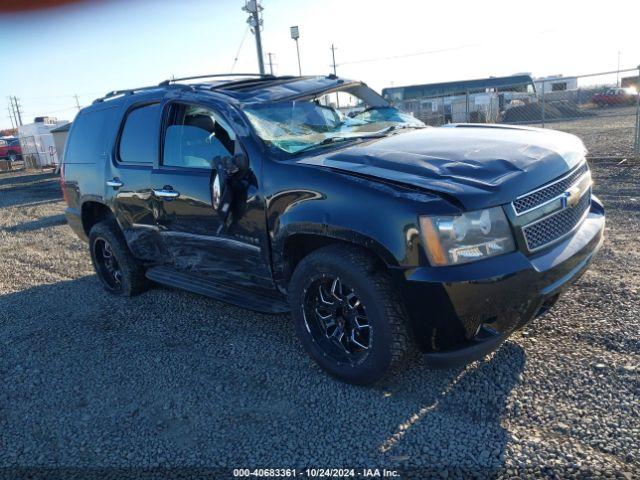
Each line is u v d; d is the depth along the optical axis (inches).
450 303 107.3
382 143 141.1
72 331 180.5
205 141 157.1
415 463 99.7
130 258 202.2
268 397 127.3
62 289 231.6
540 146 132.9
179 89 172.7
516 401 115.0
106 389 138.8
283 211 130.6
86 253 299.4
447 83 1406.3
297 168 129.3
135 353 158.1
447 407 115.8
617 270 183.0
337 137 150.8
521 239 112.9
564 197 122.8
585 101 1581.0
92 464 108.9
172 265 177.9
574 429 104.0
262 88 167.3
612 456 95.8
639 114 455.8
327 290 128.7
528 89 1454.2
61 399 136.1
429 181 113.2
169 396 132.1
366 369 120.3
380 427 111.3
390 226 110.3
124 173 185.8
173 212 165.6
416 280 108.3
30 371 153.4
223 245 152.0
